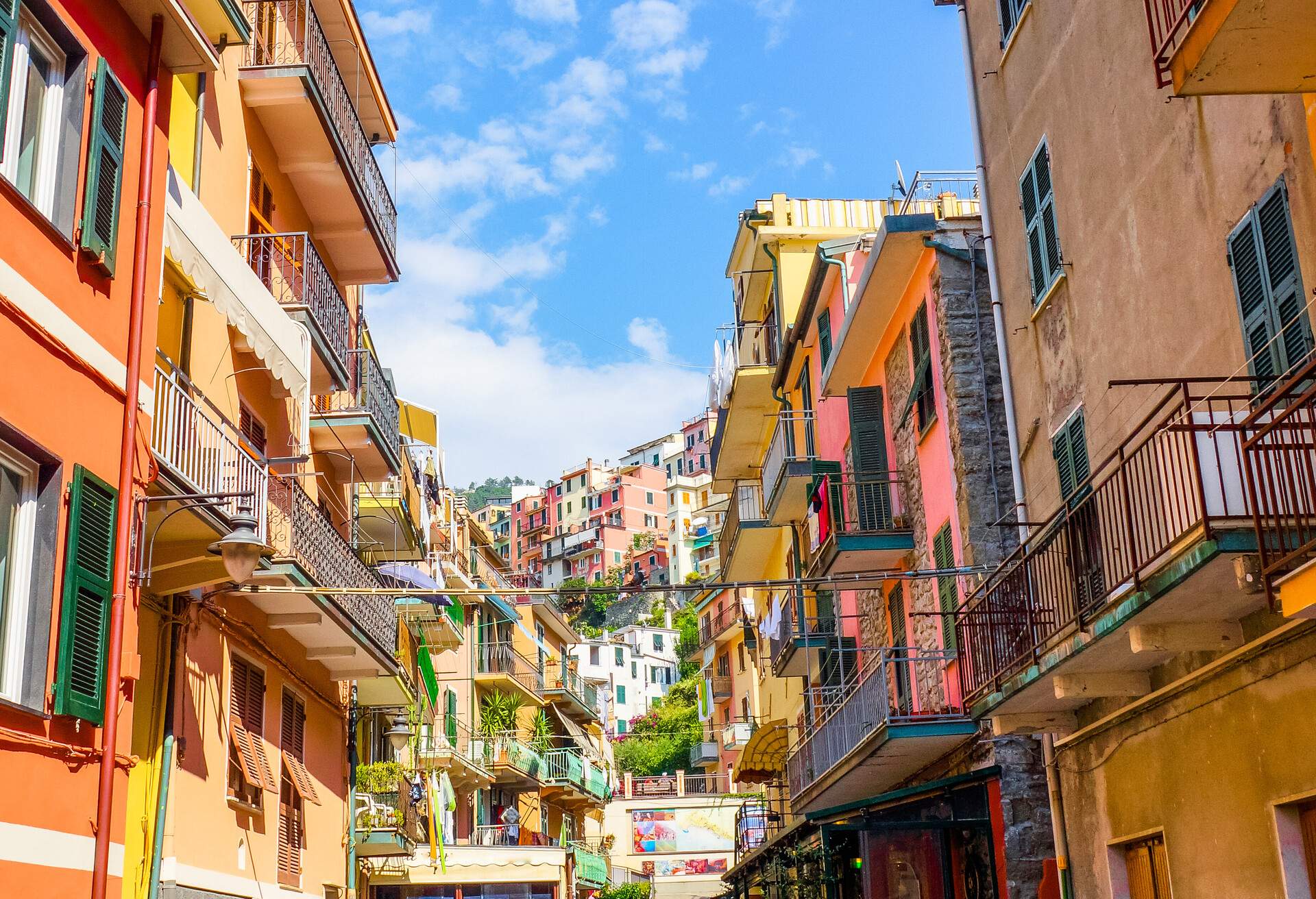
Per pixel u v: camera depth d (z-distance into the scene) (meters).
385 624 20.86
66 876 8.69
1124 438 12.40
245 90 17.45
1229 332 10.55
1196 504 9.28
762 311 34.16
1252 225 10.05
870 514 22.25
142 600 13.17
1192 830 10.78
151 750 13.25
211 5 12.54
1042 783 16.14
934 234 19.08
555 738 52.78
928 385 19.97
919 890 19.25
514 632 51.44
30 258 8.73
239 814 15.68
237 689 15.88
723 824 58.38
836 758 21.42
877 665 18.36
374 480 22.88
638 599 128.12
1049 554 12.98
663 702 93.88
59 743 8.66
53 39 9.41
